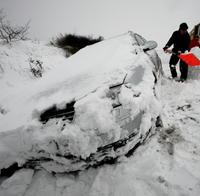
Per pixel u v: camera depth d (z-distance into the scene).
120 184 1.46
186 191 1.31
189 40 3.26
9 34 6.66
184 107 2.53
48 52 7.85
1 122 1.71
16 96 2.19
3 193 1.57
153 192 1.35
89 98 1.48
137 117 1.57
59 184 1.60
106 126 1.39
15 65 5.45
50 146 1.40
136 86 1.70
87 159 1.46
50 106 1.57
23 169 1.70
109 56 2.09
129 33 2.80
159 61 3.20
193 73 3.34
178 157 1.64
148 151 1.75
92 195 1.44
